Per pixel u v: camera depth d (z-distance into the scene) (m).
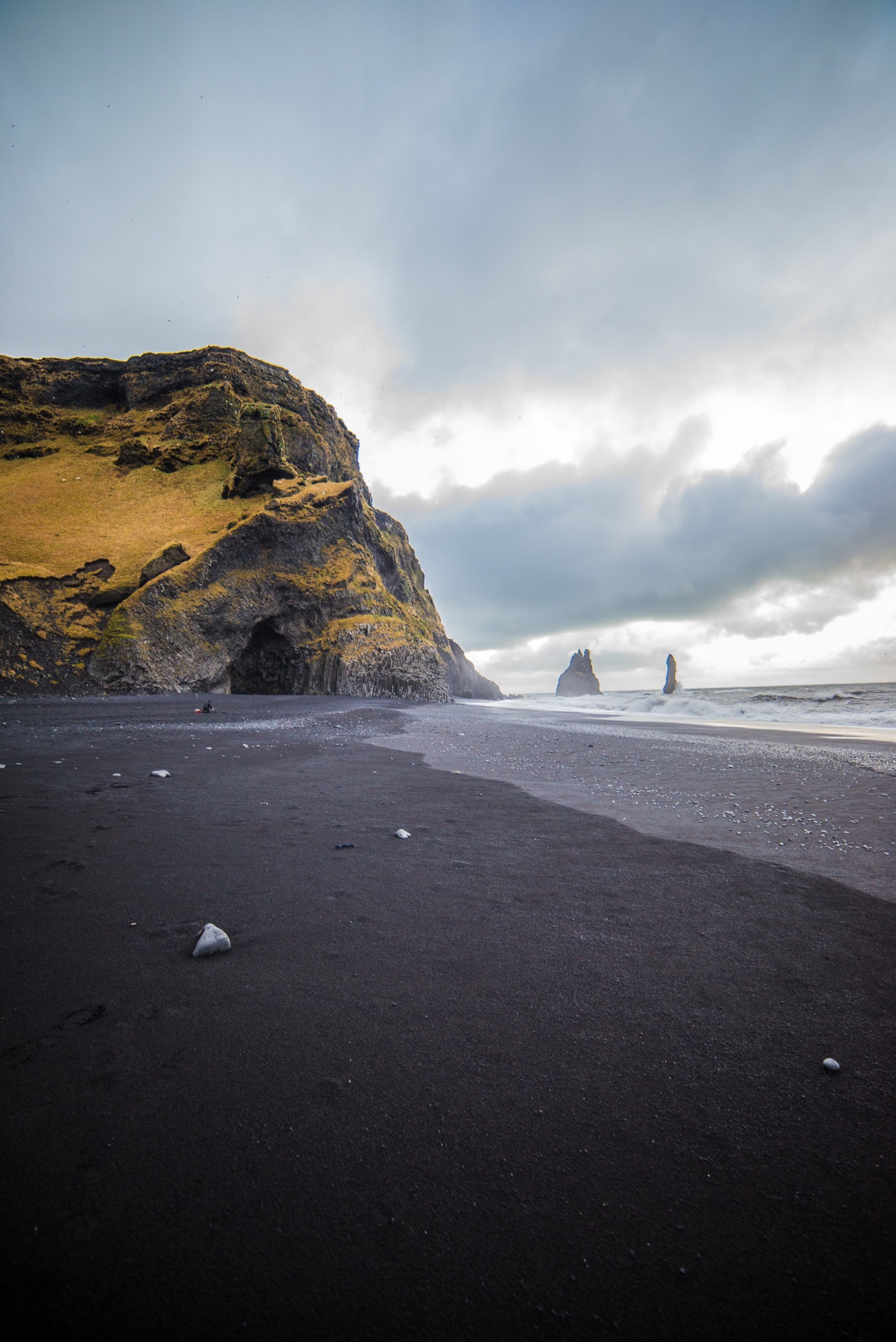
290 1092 1.69
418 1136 1.55
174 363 60.34
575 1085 1.76
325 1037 1.97
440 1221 1.31
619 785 7.36
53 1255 1.19
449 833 4.70
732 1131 1.59
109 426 55.94
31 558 33.19
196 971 2.38
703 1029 2.07
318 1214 1.32
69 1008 2.07
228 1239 1.25
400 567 64.12
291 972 2.41
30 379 59.88
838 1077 1.82
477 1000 2.23
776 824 5.25
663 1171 1.46
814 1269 1.22
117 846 4.02
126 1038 1.91
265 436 45.31
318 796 6.04
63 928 2.71
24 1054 1.80
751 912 3.17
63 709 17.88
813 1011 2.21
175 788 6.21
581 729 17.59
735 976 2.47
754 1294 1.16
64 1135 1.49
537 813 5.53
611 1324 1.10
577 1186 1.41
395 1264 1.21
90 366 62.03
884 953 2.69
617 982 2.40
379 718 20.03
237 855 3.92
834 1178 1.45
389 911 3.09
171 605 32.53
